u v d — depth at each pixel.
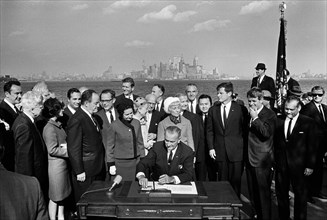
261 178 5.25
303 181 5.07
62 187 5.16
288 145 5.08
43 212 2.04
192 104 7.43
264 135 5.02
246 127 5.83
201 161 6.52
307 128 5.01
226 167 6.05
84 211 3.65
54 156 5.07
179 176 4.28
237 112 5.95
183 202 3.60
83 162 5.20
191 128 6.02
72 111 6.20
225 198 3.75
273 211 5.92
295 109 4.97
